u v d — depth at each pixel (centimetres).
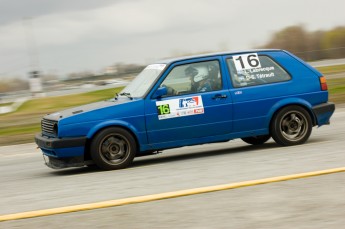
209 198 643
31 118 2477
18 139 1700
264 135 1109
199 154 1075
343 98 2180
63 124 927
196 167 893
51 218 596
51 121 962
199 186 720
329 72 3703
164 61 1030
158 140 966
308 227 516
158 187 737
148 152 1002
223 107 988
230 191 673
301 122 1034
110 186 777
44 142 953
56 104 3147
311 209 575
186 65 992
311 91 1038
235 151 1059
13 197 754
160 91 959
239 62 1018
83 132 930
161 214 584
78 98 3369
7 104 3950
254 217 557
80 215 600
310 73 1048
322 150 954
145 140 959
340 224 520
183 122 973
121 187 760
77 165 937
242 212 576
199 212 584
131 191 723
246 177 762
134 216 582
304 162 849
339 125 1358
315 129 1305
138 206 624
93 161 939
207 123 984
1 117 2672
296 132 1038
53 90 4747
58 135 928
